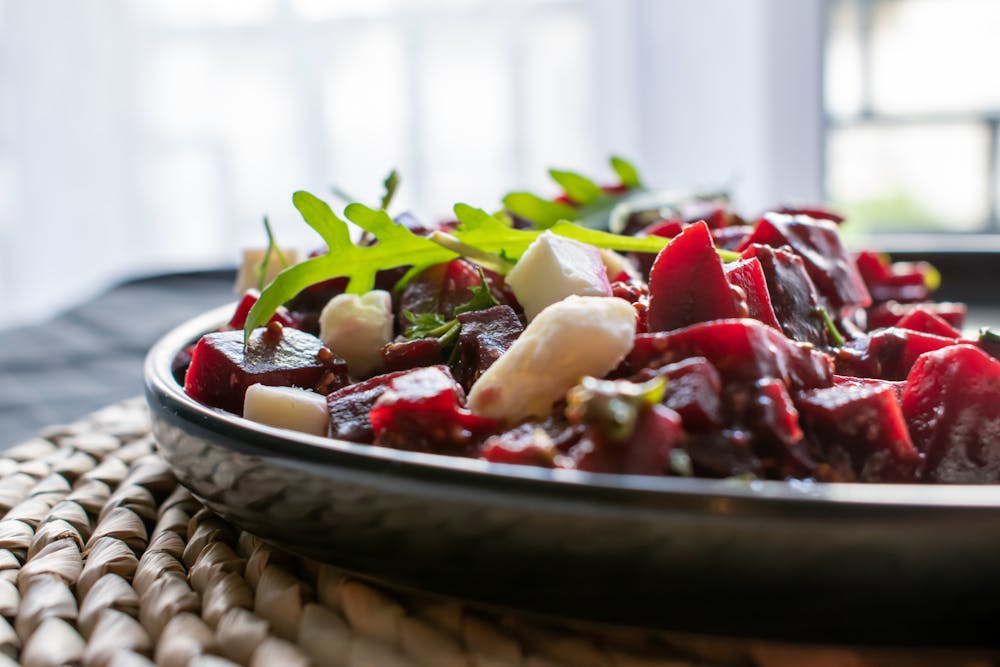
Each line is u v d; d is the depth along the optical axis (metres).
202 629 0.16
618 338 0.17
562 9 0.81
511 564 0.14
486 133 0.84
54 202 0.96
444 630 0.16
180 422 0.17
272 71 0.90
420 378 0.17
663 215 0.29
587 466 0.15
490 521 0.14
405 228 0.21
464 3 0.83
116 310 0.44
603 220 0.30
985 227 0.69
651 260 0.24
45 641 0.16
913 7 0.69
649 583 0.14
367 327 0.21
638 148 0.80
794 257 0.20
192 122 0.92
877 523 0.13
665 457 0.15
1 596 0.17
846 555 0.13
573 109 0.81
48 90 0.95
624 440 0.15
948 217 0.70
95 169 0.96
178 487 0.21
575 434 0.15
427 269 0.22
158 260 0.95
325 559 0.16
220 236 0.93
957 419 0.17
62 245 0.96
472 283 0.21
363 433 0.17
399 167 0.87
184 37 0.91
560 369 0.17
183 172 0.94
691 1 0.77
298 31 0.88
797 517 0.13
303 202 0.20
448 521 0.14
